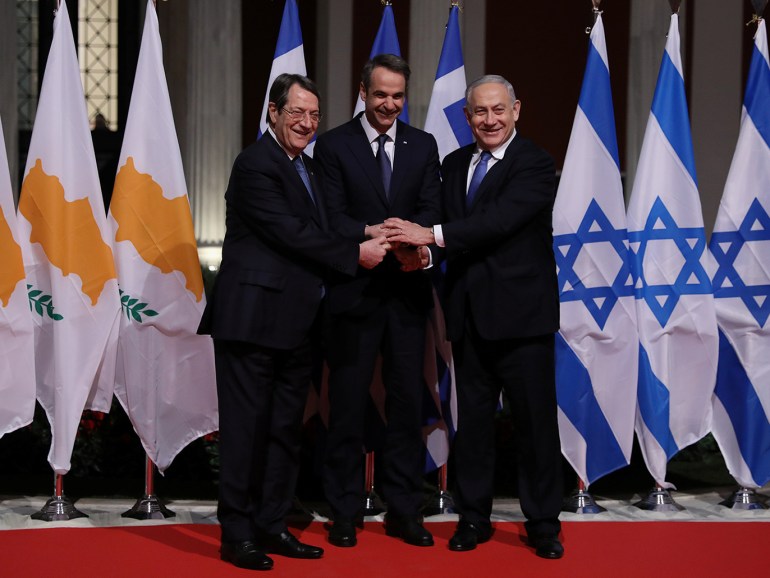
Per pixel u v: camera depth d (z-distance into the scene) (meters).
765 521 4.48
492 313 3.96
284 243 3.82
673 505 4.75
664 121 4.78
